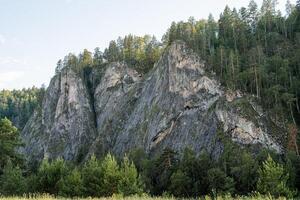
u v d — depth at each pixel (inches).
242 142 4138.8
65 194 1694.1
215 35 6569.9
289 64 5123.0
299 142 3961.6
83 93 7642.7
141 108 5792.3
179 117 4977.9
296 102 4537.4
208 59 5354.3
